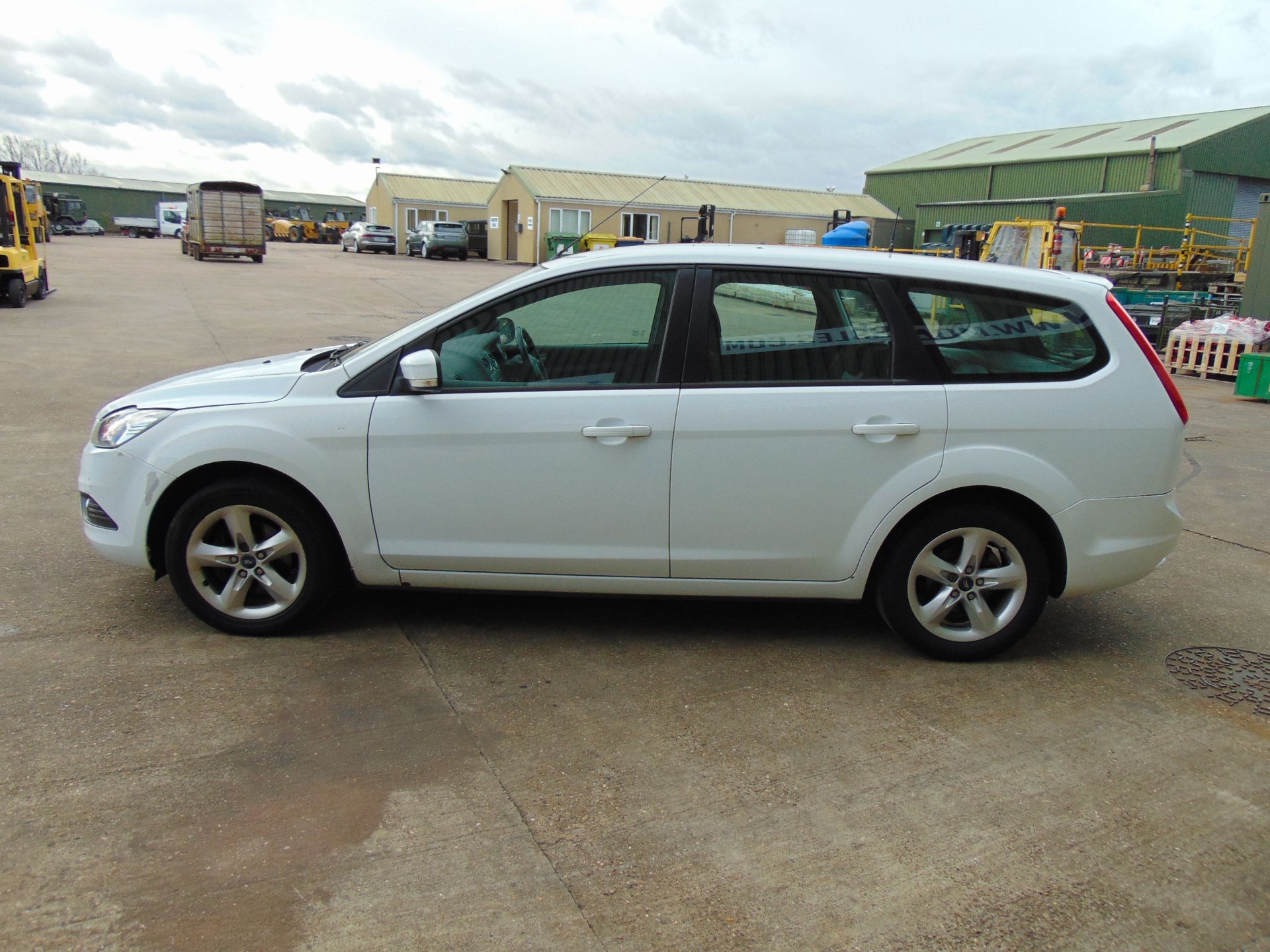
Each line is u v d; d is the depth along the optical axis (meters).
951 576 3.86
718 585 3.86
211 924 2.32
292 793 2.87
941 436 3.68
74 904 2.36
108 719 3.23
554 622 4.23
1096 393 3.71
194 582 3.88
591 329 3.75
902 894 2.53
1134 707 3.62
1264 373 12.04
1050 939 2.38
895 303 3.71
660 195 42.16
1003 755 3.24
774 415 3.66
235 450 3.73
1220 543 5.89
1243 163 34.56
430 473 3.74
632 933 2.35
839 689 3.68
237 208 34.12
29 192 18.77
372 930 2.32
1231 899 2.55
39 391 9.27
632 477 3.71
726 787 2.99
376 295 23.53
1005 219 31.36
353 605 4.33
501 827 2.75
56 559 4.76
